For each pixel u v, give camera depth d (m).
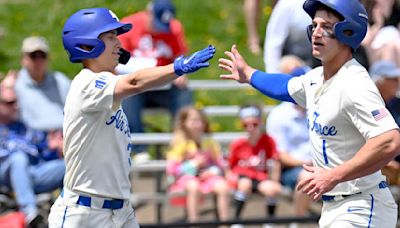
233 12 47.41
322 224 19.88
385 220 19.50
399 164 31.34
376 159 18.52
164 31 35.09
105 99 19.58
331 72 19.53
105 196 20.25
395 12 37.38
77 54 20.16
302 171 31.22
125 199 20.56
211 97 40.56
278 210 34.38
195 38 45.16
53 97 31.48
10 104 30.45
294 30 32.56
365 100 18.75
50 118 31.08
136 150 35.06
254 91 40.94
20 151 29.92
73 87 20.05
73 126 20.09
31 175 29.80
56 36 44.59
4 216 28.39
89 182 20.20
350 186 19.39
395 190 31.39
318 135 19.56
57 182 29.91
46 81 31.59
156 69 19.20
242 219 28.36
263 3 46.53
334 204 19.67
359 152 18.62
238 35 45.50
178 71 19.03
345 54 19.36
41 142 30.52
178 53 35.47
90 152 20.09
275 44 33.03
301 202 31.25
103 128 20.00
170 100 35.19
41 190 29.97
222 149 36.34
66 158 20.44
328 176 18.58
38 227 29.36
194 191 31.02
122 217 20.66
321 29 19.20
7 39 44.28
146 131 37.22
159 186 33.75
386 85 31.59
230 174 31.69
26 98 31.19
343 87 19.06
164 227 27.89
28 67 31.39
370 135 18.62
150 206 35.22
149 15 35.06
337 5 18.95
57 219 20.52
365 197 19.39
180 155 31.55
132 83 19.39
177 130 31.98
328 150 19.44
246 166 31.62
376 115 18.64
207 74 42.00
